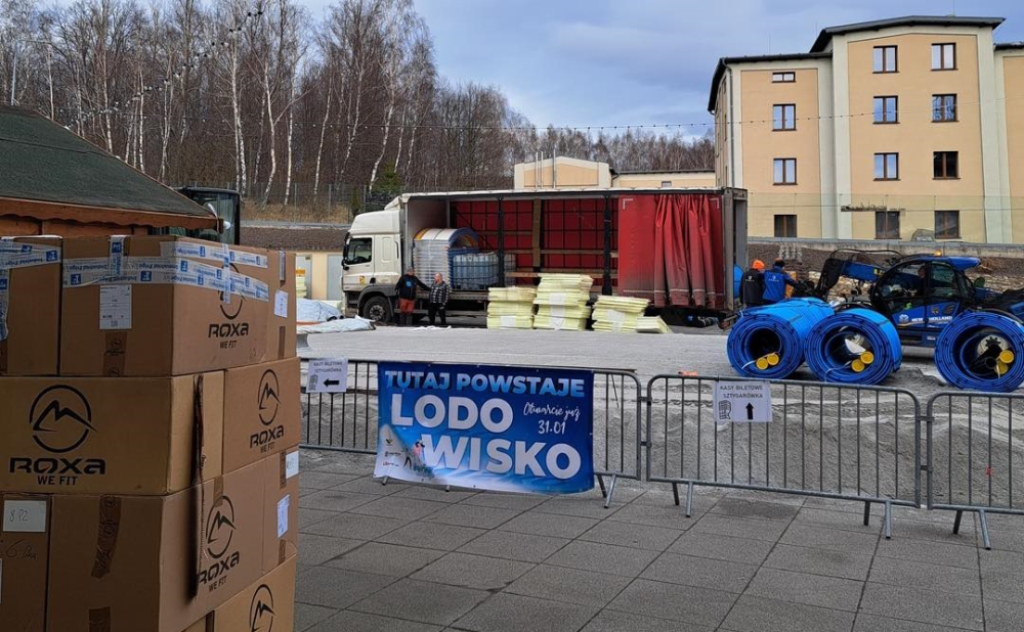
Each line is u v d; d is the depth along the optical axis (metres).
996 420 8.15
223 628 3.14
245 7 42.94
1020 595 4.98
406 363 7.45
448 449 7.29
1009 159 41.66
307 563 5.52
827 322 10.18
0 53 41.75
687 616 4.64
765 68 43.06
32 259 2.94
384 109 51.72
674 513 6.80
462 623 4.52
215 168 46.06
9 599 2.85
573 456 6.89
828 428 8.05
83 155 8.08
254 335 3.39
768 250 35.78
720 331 20.09
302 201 46.97
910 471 7.69
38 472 2.87
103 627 2.79
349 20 51.38
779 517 6.70
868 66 41.75
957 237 37.88
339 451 8.05
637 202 19.89
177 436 2.85
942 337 10.08
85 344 2.88
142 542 2.78
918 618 4.62
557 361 12.55
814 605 4.81
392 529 6.31
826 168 42.62
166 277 2.85
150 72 44.75
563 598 4.90
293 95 47.66
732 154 43.47
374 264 22.73
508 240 23.59
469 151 66.06
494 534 6.19
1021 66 41.56
